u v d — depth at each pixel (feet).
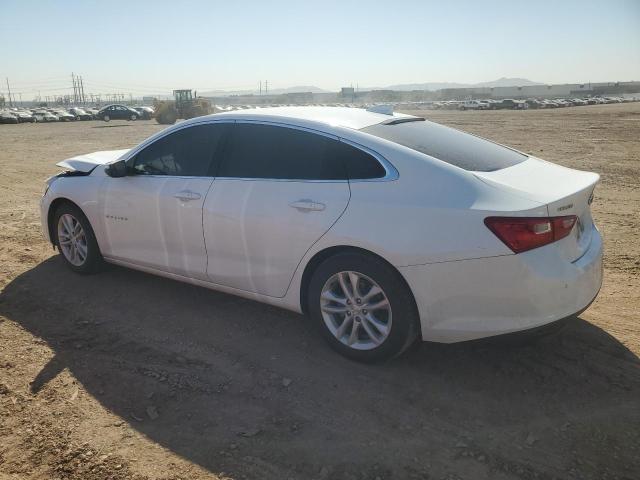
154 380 10.75
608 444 8.70
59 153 57.62
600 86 565.94
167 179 13.57
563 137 69.00
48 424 9.34
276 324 13.21
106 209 14.82
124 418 9.53
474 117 141.79
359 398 10.09
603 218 23.61
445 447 8.71
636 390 10.14
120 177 14.39
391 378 10.75
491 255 9.42
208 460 8.46
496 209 9.46
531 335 9.71
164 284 15.78
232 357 11.66
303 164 11.55
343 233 10.59
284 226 11.41
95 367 11.23
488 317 9.70
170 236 13.53
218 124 13.02
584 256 10.38
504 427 9.18
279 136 12.03
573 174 11.51
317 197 11.05
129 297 14.83
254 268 12.18
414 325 10.43
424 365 11.21
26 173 40.16
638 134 71.87
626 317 13.21
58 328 13.00
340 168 11.10
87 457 8.52
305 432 9.12
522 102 243.81
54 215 16.76
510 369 10.96
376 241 10.21
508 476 8.07
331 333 11.44
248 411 9.73
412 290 10.09
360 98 529.04
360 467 8.28
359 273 10.65
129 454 8.59
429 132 12.49
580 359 11.27
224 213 12.28
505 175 10.60
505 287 9.46
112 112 165.89
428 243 9.81
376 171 10.71
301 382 10.64
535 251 9.40
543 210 9.37
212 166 12.87
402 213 10.11
